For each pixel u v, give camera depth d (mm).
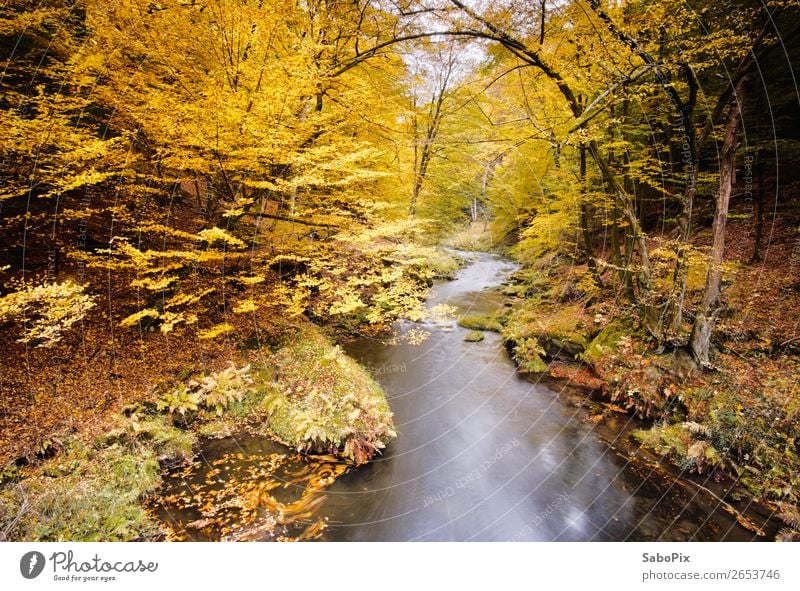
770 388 6105
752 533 4742
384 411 7102
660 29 6973
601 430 7047
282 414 6691
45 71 5309
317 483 5531
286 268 10406
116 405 6031
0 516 3941
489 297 15375
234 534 4508
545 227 10953
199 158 5520
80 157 4867
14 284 6172
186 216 8828
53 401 5664
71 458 4918
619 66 6633
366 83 8031
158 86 5711
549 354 10000
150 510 4738
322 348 8539
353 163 7562
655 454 6262
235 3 5242
